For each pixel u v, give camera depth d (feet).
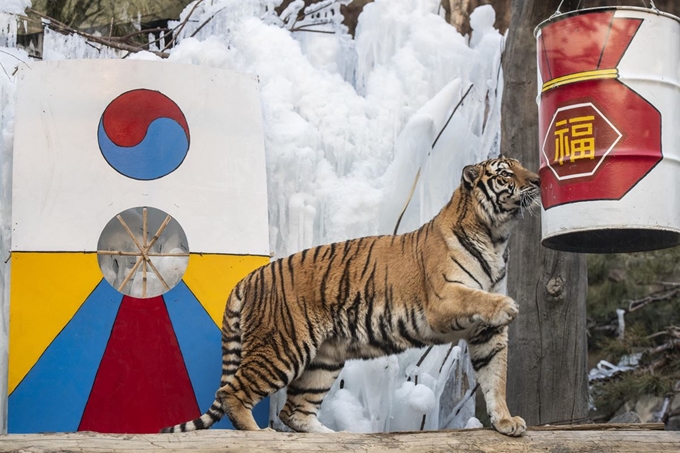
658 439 14.07
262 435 13.29
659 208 13.21
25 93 17.17
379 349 16.08
